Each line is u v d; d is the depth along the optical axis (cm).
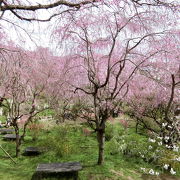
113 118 1256
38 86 768
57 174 564
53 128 1145
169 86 620
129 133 1027
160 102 723
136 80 650
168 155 680
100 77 595
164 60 539
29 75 674
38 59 610
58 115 987
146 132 1041
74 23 435
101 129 599
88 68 536
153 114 931
